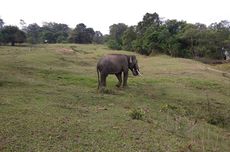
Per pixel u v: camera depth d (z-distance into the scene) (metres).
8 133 9.75
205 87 23.48
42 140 9.46
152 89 21.00
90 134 10.29
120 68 20.30
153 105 16.44
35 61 31.11
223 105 18.91
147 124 12.23
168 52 54.56
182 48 55.19
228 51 56.19
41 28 112.88
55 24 118.38
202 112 17.33
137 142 9.98
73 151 8.90
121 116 12.91
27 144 9.09
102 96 16.88
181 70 31.42
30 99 14.38
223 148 11.45
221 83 25.31
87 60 38.06
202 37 54.84
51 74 23.67
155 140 10.39
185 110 16.80
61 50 49.50
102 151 9.06
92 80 21.83
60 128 10.55
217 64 48.03
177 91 20.91
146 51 56.25
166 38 55.03
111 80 23.12
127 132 10.85
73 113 12.64
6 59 30.97
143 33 63.34
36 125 10.63
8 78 19.38
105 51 55.19
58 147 9.07
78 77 22.75
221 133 14.12
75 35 88.56
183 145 10.34
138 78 25.16
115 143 9.72
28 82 18.80
